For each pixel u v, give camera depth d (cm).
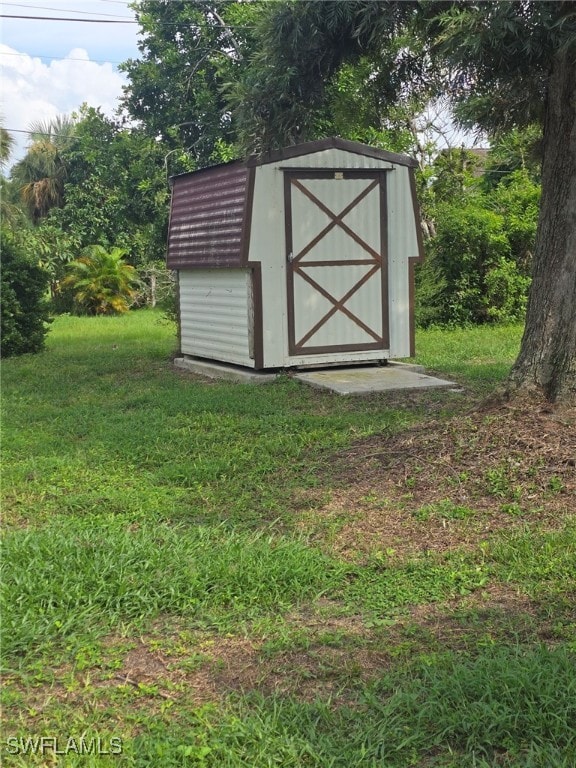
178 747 336
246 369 1223
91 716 365
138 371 1343
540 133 1025
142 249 3106
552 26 660
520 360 724
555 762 315
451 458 665
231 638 434
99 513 627
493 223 1833
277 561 505
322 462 727
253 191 1141
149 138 2441
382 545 548
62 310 2948
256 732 343
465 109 805
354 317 1211
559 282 702
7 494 672
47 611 447
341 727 352
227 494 664
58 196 3350
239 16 2180
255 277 1156
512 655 393
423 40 816
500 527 565
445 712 351
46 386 1189
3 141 1959
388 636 429
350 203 1194
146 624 446
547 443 654
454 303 1830
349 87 914
